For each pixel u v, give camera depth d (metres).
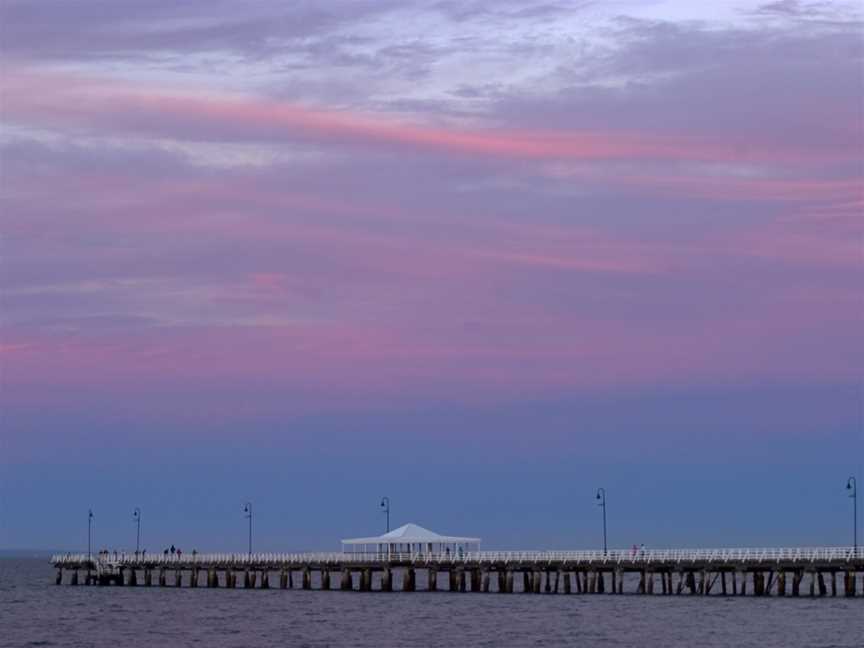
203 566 174.75
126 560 190.50
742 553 124.44
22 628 120.00
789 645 94.38
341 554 156.25
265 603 143.50
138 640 108.44
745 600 129.00
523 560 138.50
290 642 103.75
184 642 106.00
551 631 106.94
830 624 106.38
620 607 125.62
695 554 127.25
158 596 161.62
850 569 119.19
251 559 168.12
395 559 149.62
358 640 104.25
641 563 130.38
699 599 131.75
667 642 97.94
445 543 150.50
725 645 95.38
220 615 129.75
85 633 114.75
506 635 104.88
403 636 106.06
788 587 170.62
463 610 127.06
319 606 136.75
